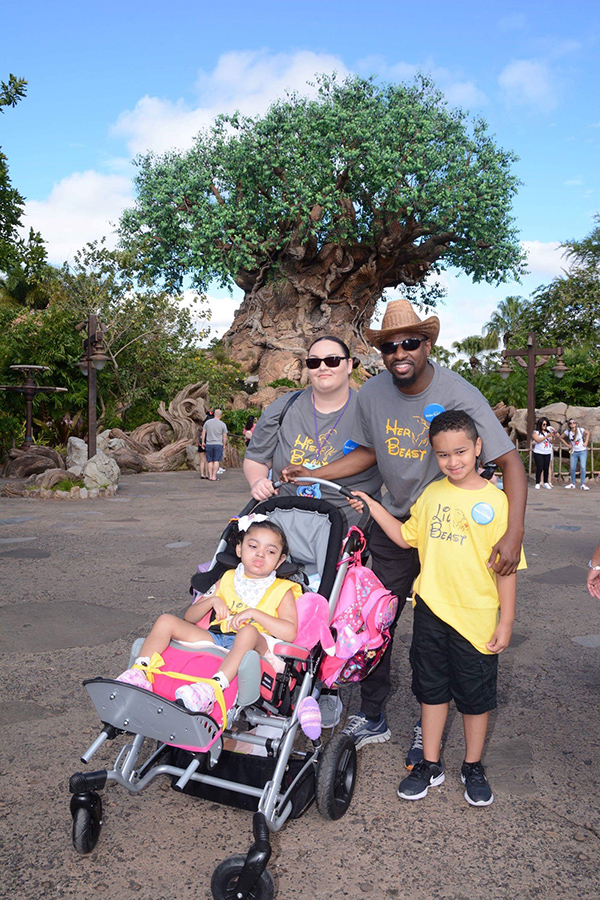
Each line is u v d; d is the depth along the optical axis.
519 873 2.61
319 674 3.06
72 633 5.41
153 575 7.37
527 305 43.09
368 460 3.68
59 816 2.97
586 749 3.63
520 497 3.01
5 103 15.84
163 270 40.31
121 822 2.95
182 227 38.38
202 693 2.38
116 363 26.45
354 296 45.47
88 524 10.82
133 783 2.69
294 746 3.54
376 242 42.25
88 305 26.94
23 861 2.66
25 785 3.22
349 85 38.69
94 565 7.85
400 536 3.32
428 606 3.06
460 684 3.06
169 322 28.95
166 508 12.85
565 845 2.79
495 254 39.97
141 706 2.38
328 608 3.03
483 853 2.74
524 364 20.34
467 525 2.98
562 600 6.57
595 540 9.72
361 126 36.44
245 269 44.25
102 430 25.19
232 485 17.52
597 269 40.38
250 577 3.08
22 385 21.12
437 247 42.47
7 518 11.36
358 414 3.61
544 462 17.70
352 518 3.79
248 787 2.60
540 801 3.12
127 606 6.16
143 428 24.56
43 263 18.03
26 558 8.20
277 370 42.22
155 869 2.62
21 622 5.68
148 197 39.59
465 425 2.92
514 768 3.42
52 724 3.85
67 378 23.77
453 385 3.29
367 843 2.80
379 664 3.56
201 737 2.36
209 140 39.34
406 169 36.34
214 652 2.74
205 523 11.02
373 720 3.70
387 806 3.08
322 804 2.80
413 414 3.35
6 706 4.07
